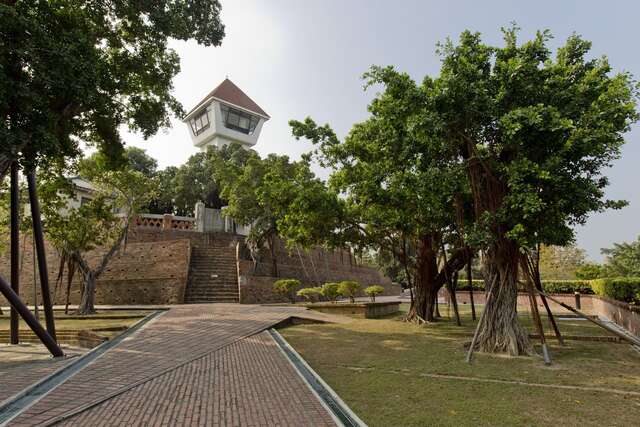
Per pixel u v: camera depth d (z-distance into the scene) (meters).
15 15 8.08
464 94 9.07
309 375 7.73
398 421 5.35
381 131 11.98
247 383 7.12
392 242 17.89
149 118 13.97
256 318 16.27
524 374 7.96
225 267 29.84
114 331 13.77
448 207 12.41
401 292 54.59
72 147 12.61
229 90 54.94
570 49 10.41
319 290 23.75
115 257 28.30
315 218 15.34
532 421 5.35
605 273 33.41
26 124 8.76
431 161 10.25
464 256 16.55
